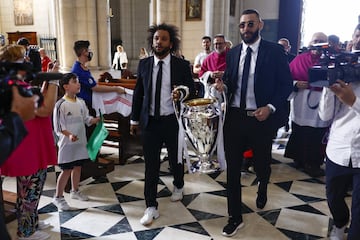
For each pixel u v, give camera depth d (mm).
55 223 2725
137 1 13875
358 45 2111
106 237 2529
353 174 2027
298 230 2645
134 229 2646
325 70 1758
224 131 2541
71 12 7297
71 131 2863
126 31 14070
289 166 4141
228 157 2531
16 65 1048
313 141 3756
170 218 2822
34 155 2260
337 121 2100
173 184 3225
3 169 2244
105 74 5066
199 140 2375
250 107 2488
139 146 4426
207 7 9828
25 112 1007
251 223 2742
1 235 1131
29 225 2398
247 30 2406
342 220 2359
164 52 2625
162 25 2676
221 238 2525
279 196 3268
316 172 3773
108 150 4738
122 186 3502
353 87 1937
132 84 4586
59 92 3195
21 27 12305
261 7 12953
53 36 11859
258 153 2633
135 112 2811
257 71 2434
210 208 3010
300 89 3795
